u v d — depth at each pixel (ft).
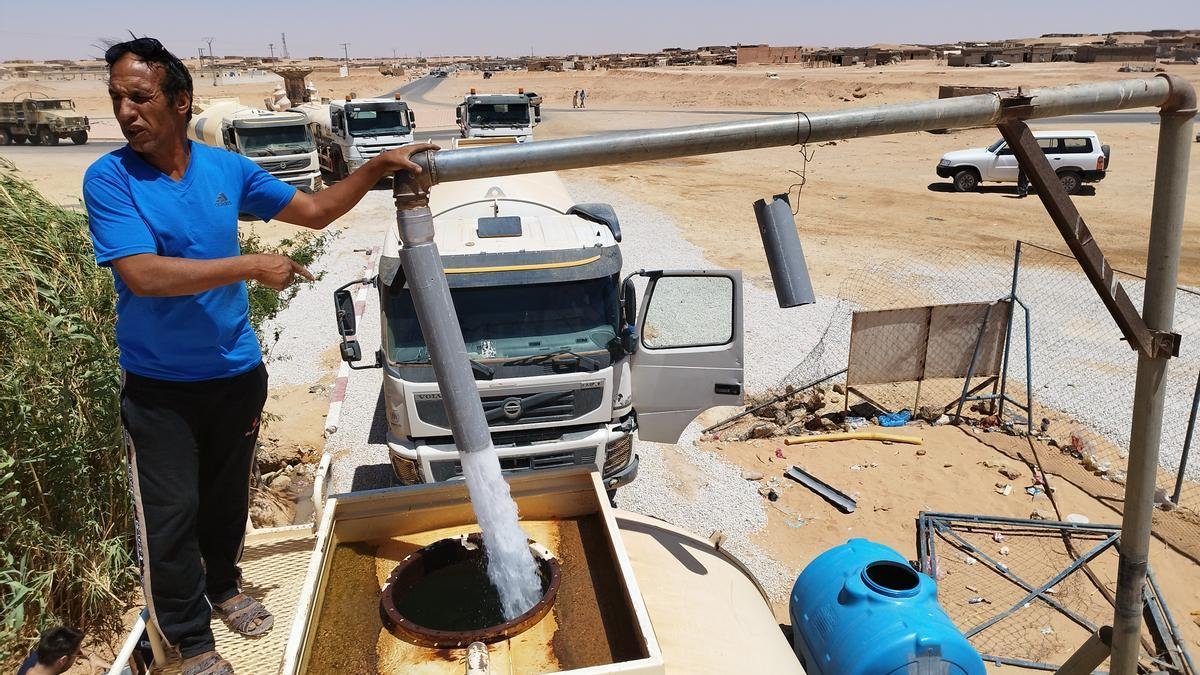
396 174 8.84
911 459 27.43
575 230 22.04
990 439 28.71
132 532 18.12
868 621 13.89
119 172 7.70
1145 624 18.74
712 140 9.36
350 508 10.30
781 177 89.76
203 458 9.30
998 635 18.99
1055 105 9.63
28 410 15.24
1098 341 38.22
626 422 21.42
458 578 10.09
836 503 24.63
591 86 251.60
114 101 7.51
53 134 122.52
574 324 20.67
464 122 85.66
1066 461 27.14
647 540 12.84
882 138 117.19
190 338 8.34
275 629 9.93
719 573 12.75
